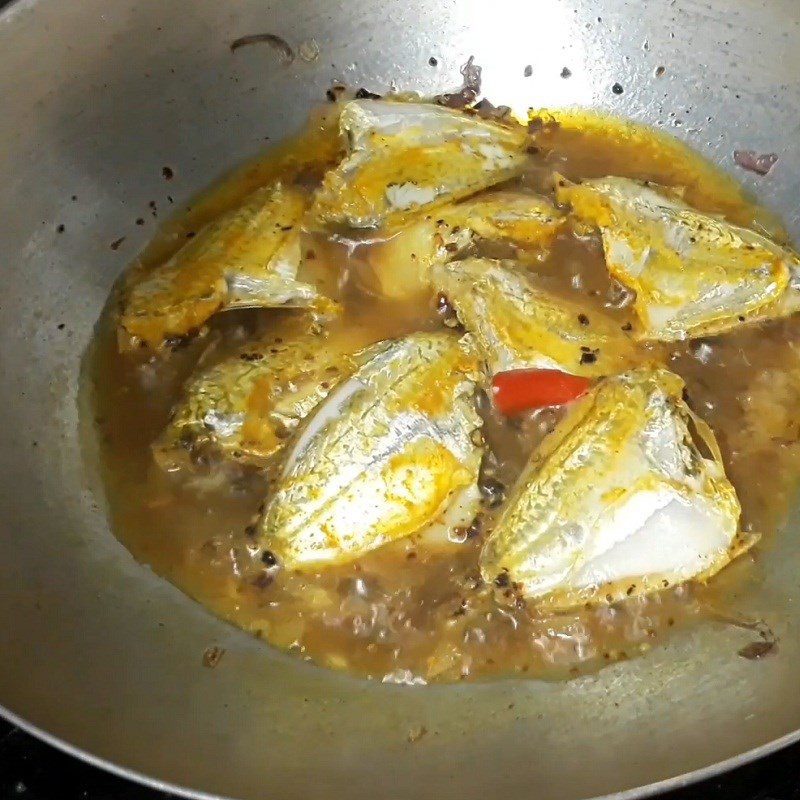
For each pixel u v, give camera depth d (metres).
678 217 0.33
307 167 0.38
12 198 0.33
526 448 0.31
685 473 0.29
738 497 0.32
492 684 0.29
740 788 0.26
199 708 0.28
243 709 0.28
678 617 0.30
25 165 0.33
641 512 0.29
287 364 0.32
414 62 0.39
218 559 0.31
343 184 0.35
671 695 0.28
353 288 0.35
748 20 0.36
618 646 0.29
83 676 0.27
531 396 0.31
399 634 0.30
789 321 0.34
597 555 0.29
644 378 0.30
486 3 0.39
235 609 0.30
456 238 0.34
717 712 0.27
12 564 0.29
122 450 0.32
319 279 0.35
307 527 0.29
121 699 0.27
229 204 0.37
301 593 0.30
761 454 0.33
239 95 0.37
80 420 0.33
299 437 0.30
